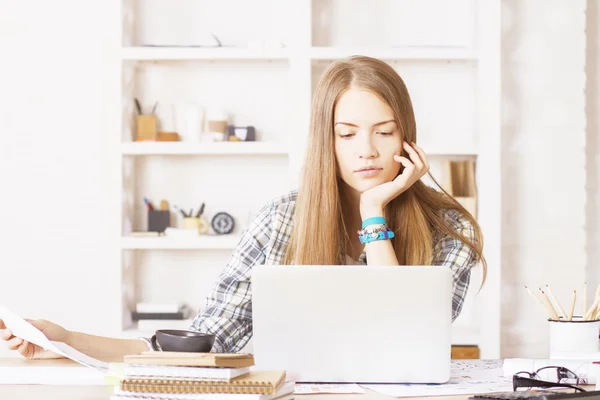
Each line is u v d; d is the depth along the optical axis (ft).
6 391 5.14
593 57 13.85
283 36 13.92
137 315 13.30
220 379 4.58
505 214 13.42
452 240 6.94
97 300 13.71
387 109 6.57
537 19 13.37
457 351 12.84
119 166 13.19
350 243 7.06
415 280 5.36
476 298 13.55
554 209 13.39
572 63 13.38
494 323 12.90
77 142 13.78
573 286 13.41
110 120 13.17
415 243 6.82
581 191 13.38
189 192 13.99
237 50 13.12
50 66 13.79
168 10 13.96
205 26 13.96
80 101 13.76
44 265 13.78
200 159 13.97
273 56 13.09
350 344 5.40
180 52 13.12
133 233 13.41
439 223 6.91
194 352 5.02
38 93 13.80
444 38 13.85
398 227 6.90
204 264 14.01
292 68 13.05
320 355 5.42
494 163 13.00
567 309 13.39
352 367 5.41
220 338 6.75
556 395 4.71
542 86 13.39
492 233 12.98
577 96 13.38
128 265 13.74
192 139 13.53
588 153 13.88
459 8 13.84
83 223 13.76
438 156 13.73
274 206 7.18
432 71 13.80
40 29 13.79
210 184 13.99
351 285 5.38
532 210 13.42
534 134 13.41
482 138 13.05
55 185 13.79
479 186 13.16
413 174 6.59
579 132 13.41
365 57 6.75
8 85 13.80
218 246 13.12
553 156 13.39
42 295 13.76
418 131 13.83
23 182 13.80
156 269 14.01
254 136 13.52
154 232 13.47
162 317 13.28
